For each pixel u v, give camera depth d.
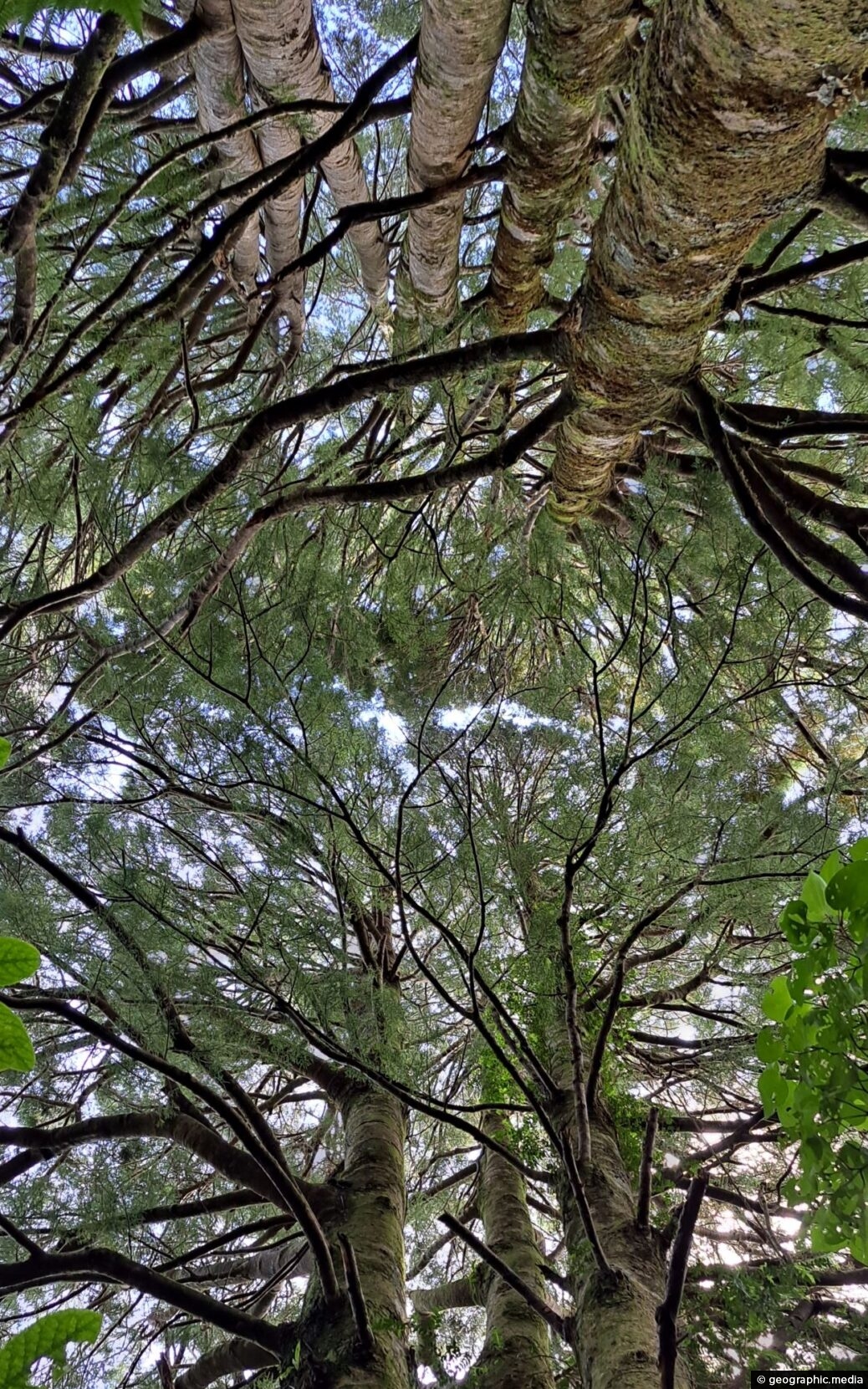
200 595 2.68
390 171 3.75
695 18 1.24
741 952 3.23
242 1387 2.79
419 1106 2.20
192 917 2.67
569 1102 2.92
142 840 2.88
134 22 0.29
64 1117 3.29
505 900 2.96
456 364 2.26
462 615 3.84
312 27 2.56
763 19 1.15
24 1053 0.55
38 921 2.59
